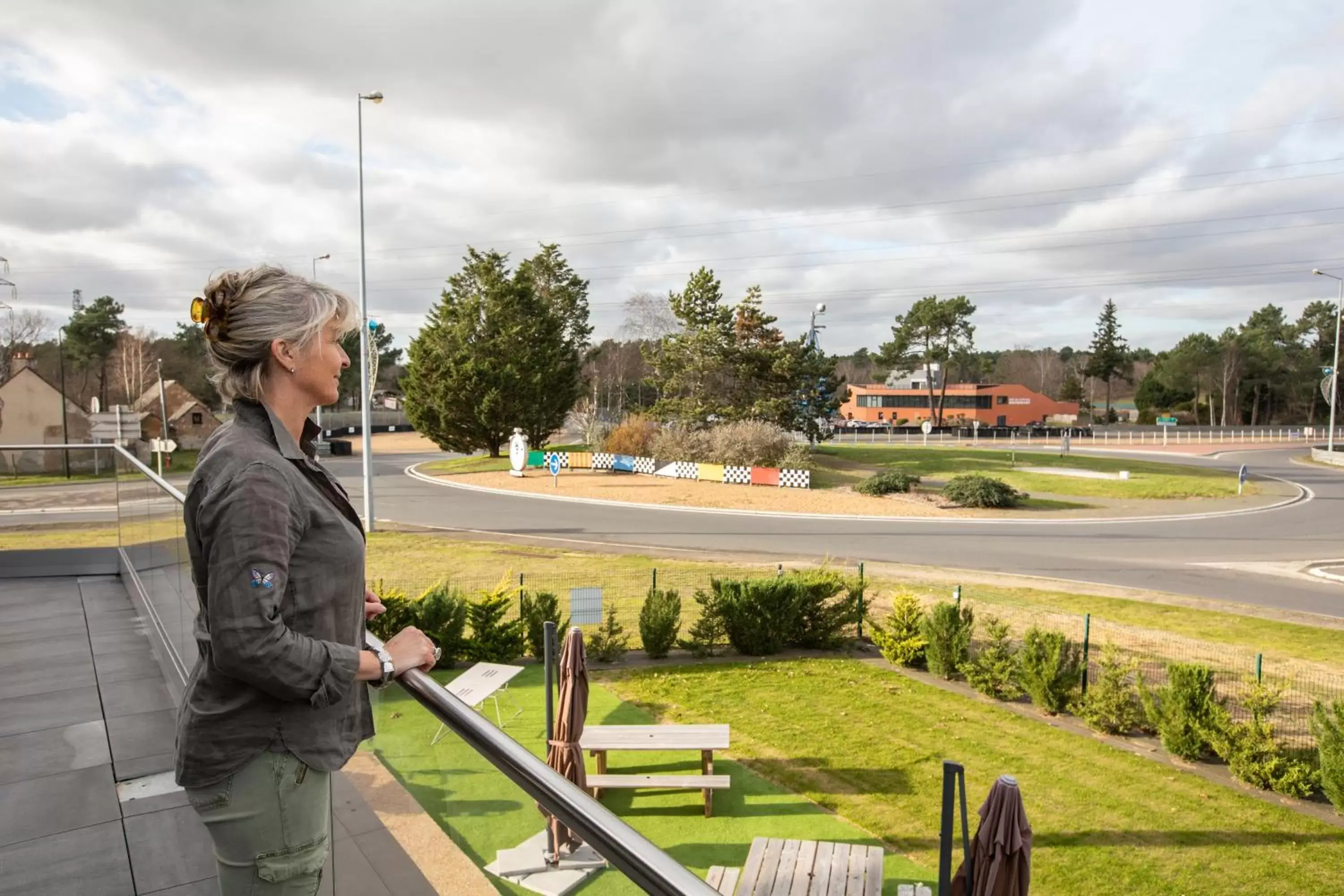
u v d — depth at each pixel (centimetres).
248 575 137
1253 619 1747
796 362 4856
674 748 947
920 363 8919
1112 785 1030
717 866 812
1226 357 9762
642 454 4772
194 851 311
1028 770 1072
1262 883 827
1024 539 2714
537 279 6750
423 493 3869
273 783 153
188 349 7706
